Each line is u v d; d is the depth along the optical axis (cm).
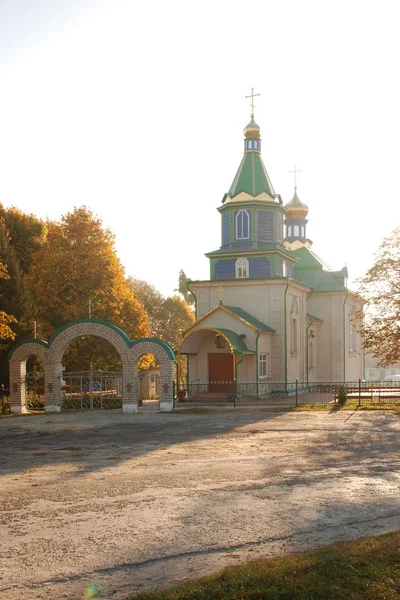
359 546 863
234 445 1825
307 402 3147
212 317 3553
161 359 2922
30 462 1606
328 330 4503
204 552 891
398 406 2856
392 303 2939
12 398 3070
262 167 4044
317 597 706
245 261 3869
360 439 1903
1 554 895
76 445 1894
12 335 2922
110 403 3155
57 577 809
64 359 4175
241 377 3478
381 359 3188
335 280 4634
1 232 3644
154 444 1878
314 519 1041
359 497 1184
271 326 3744
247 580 751
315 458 1590
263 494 1213
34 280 4200
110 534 977
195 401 3300
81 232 4231
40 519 1065
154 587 771
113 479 1372
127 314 4388
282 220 4112
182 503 1154
